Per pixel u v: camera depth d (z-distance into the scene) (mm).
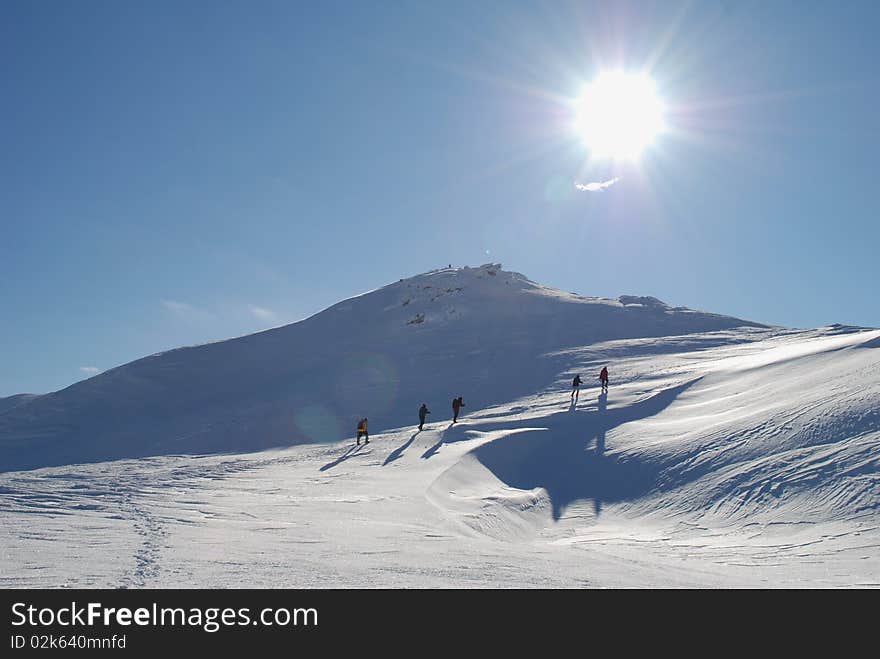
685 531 19531
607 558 14016
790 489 19984
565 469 27781
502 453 29297
